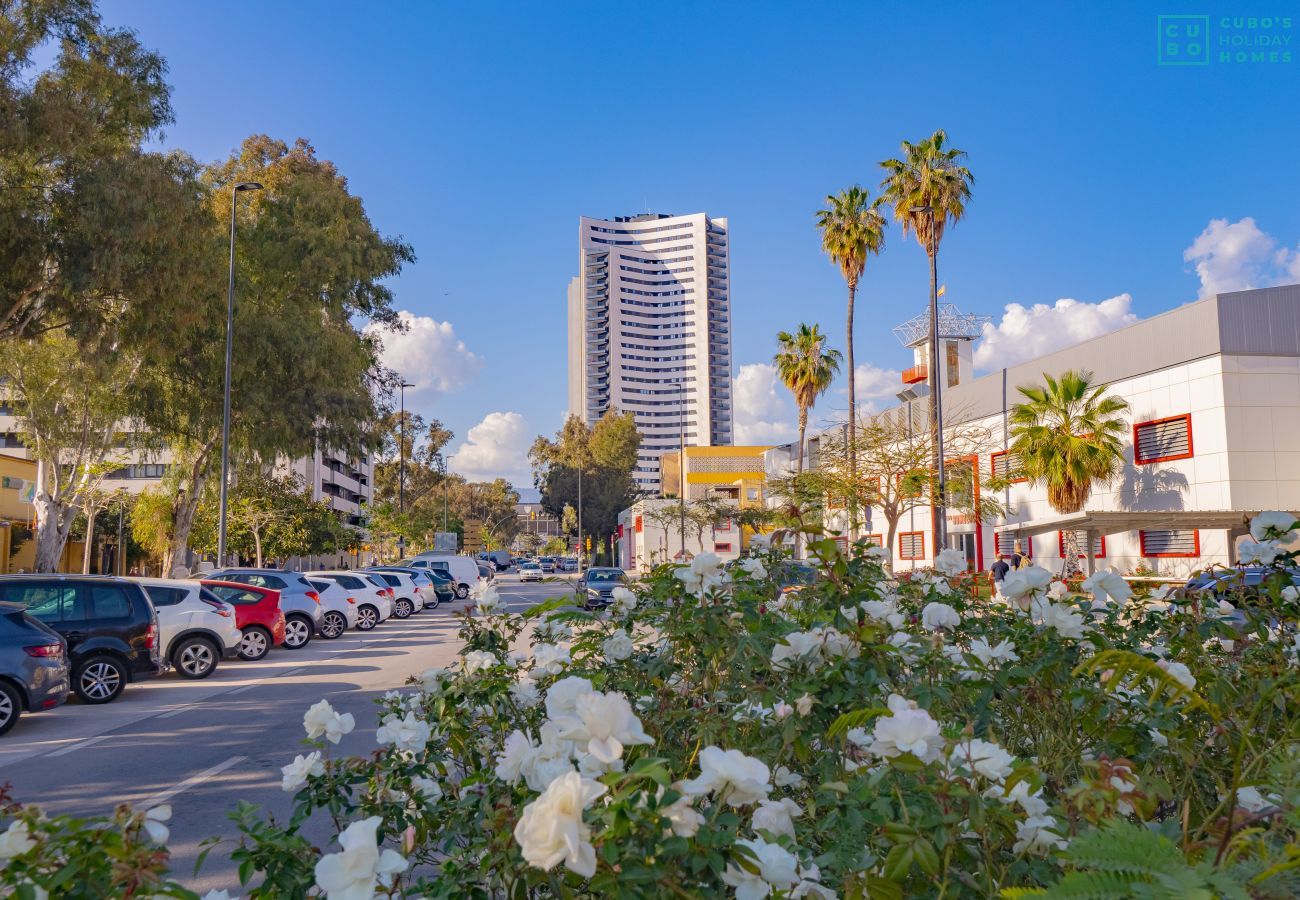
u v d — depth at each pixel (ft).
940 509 96.89
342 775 10.76
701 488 230.48
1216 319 86.79
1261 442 85.87
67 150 76.89
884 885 6.14
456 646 69.31
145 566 190.19
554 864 4.99
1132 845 5.03
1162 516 74.43
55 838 6.27
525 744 7.54
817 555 11.90
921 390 150.71
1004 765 6.75
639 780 5.87
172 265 83.71
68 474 114.73
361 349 133.90
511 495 518.78
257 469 136.36
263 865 8.29
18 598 42.22
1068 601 12.73
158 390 110.63
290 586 70.69
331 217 130.00
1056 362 107.65
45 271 81.25
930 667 10.88
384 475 335.88
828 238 123.44
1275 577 13.47
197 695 44.75
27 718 38.40
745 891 5.69
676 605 12.01
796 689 9.48
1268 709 10.07
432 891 7.33
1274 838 6.18
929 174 107.14
